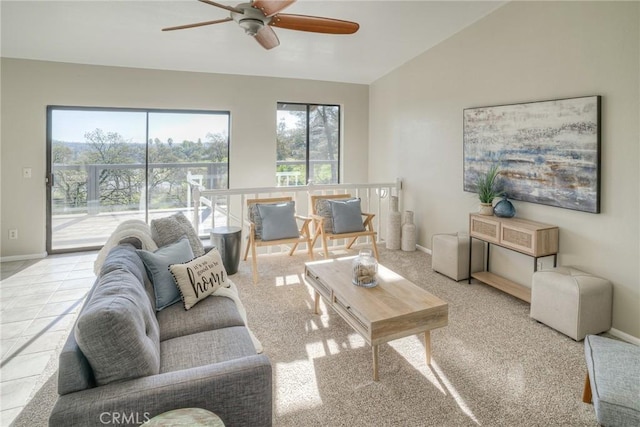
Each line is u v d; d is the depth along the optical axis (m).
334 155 6.22
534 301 2.85
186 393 1.25
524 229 3.04
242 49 4.45
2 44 4.04
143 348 1.30
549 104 3.04
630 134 2.51
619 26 2.54
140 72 4.91
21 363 2.34
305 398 1.97
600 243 2.73
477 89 3.85
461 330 2.72
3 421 1.82
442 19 3.79
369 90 6.14
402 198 5.30
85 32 3.82
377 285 2.51
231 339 1.81
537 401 1.95
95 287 1.59
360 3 3.42
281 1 2.23
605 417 1.41
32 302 3.28
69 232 4.90
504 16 3.48
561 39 2.95
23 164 4.52
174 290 2.19
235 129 5.45
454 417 1.84
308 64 5.10
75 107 4.77
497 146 3.59
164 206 5.30
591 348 1.73
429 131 4.67
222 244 3.86
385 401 1.95
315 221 4.46
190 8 3.38
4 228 4.50
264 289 3.55
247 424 1.34
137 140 5.09
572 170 2.87
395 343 2.53
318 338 2.61
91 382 1.24
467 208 4.10
